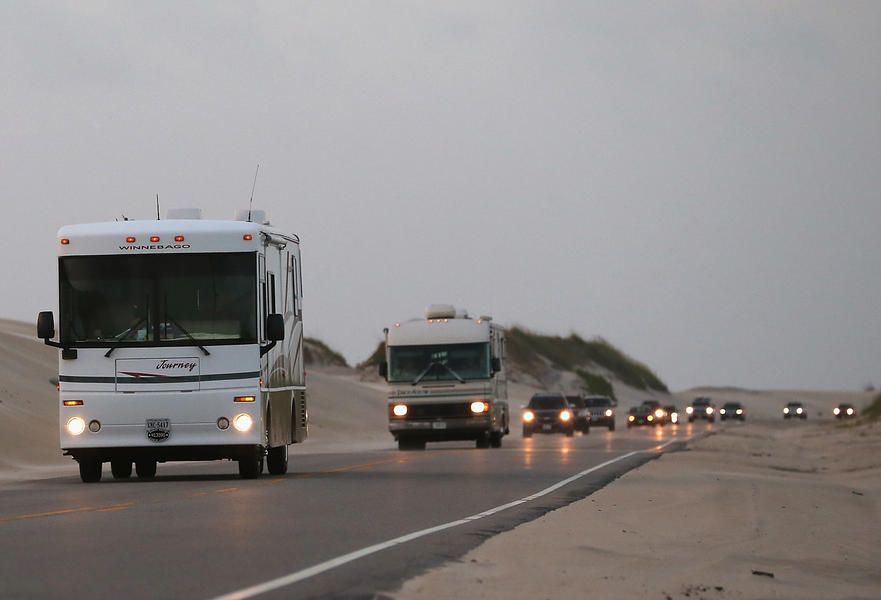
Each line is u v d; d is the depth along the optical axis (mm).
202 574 38375
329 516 56531
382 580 37781
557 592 37594
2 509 59594
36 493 71000
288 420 88250
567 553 46312
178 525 52156
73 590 35281
